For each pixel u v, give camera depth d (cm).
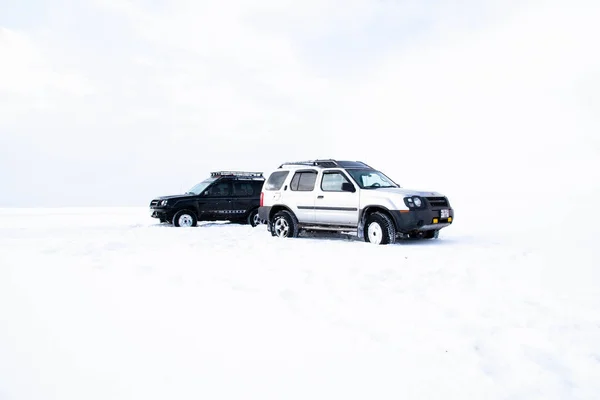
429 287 452
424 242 859
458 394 224
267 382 231
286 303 387
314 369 249
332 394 219
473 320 345
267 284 460
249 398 213
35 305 370
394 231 821
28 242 834
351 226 888
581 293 429
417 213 807
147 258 632
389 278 494
